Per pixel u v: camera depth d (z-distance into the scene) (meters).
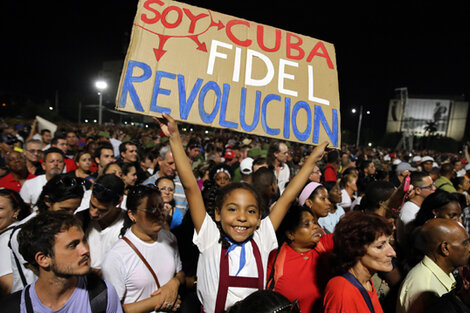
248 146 9.38
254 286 1.92
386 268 1.90
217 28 2.37
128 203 2.31
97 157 4.99
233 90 2.28
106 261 2.21
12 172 4.56
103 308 1.76
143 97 2.09
